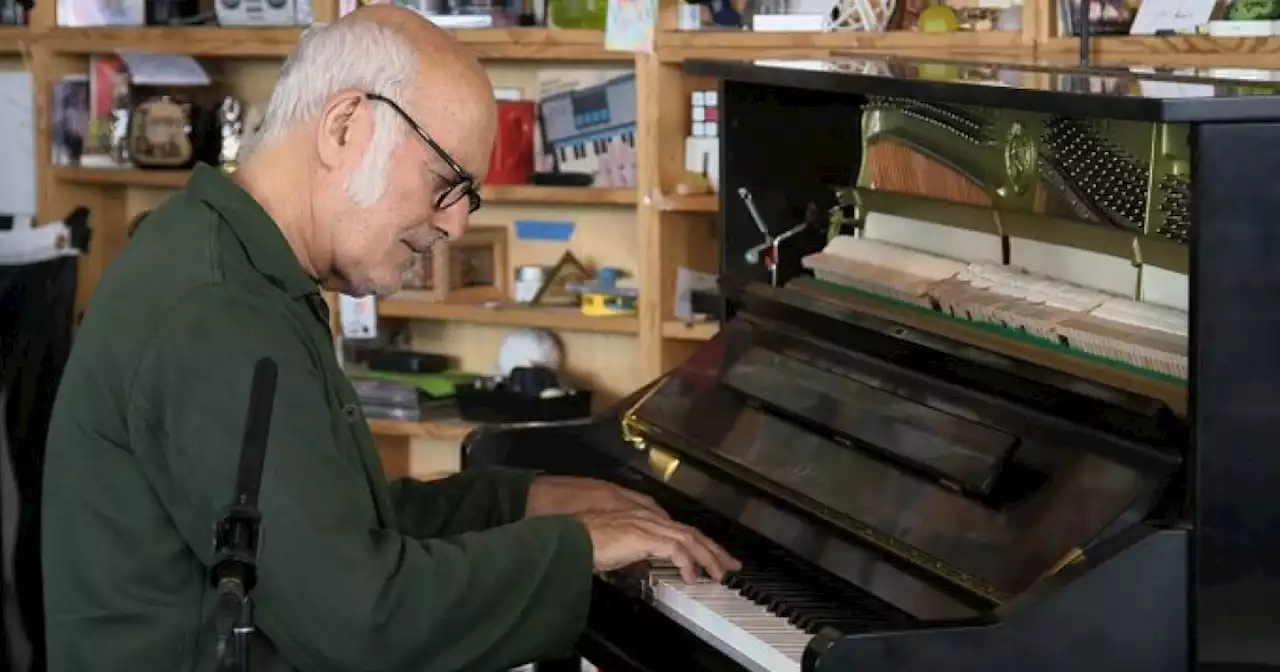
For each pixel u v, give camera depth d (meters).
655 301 3.39
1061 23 2.82
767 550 2.09
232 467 1.63
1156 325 1.91
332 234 1.82
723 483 2.23
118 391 1.69
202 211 1.76
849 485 2.05
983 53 2.89
